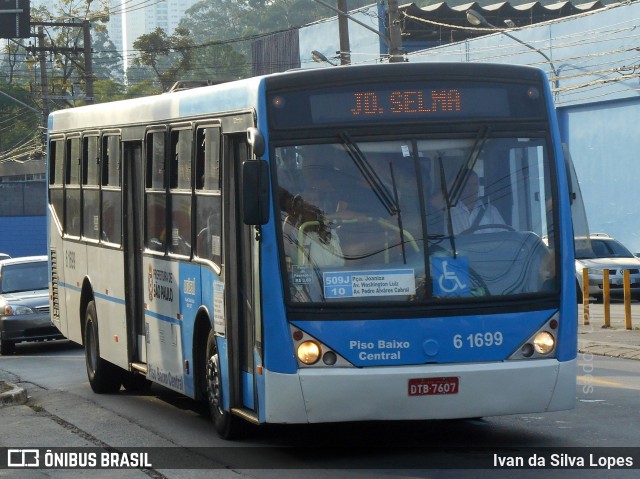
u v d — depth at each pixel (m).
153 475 10.70
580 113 40.69
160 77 84.44
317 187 10.57
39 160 73.06
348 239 10.49
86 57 58.62
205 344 12.70
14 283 25.98
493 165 10.77
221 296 11.66
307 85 10.72
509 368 10.40
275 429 12.87
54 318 19.52
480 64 10.91
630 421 12.76
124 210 15.16
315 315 10.36
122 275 15.27
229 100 11.60
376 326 10.34
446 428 12.67
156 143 14.06
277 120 10.66
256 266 10.69
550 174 10.88
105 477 10.77
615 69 35.97
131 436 12.93
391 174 10.62
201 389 12.73
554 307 10.64
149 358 14.43
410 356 10.36
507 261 10.62
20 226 69.56
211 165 12.14
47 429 13.73
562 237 10.78
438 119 10.75
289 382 10.30
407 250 10.49
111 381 16.70
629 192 38.88
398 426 12.91
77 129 17.78
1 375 20.11
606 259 33.88
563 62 40.50
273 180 10.55
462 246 10.55
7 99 86.44
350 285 10.42
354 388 10.23
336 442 12.03
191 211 12.70
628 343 20.66
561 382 10.59
